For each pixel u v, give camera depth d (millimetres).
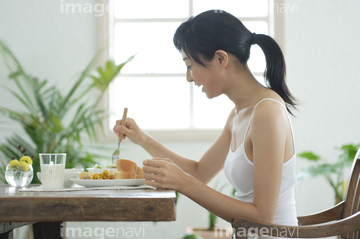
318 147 3830
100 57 3830
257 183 1376
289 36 3865
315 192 3789
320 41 3867
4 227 1332
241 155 1523
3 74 3771
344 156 3344
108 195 1127
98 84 3312
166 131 3836
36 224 1730
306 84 3855
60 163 1431
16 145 3238
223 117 3990
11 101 3762
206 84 1584
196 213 3736
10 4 3838
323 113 3842
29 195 1151
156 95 3988
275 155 1379
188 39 1549
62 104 3262
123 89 3984
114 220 1073
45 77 3816
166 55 4000
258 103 1478
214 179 3768
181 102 3996
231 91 1597
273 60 1601
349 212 1682
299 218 1707
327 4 3887
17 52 3816
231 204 1350
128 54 3982
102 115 3805
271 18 3891
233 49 1535
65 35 3850
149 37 4000
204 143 3844
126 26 3988
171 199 1079
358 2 3887
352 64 3859
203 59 1537
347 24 3879
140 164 3812
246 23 3980
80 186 1541
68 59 3838
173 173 1335
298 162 3807
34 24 3842
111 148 3822
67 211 1069
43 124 3215
